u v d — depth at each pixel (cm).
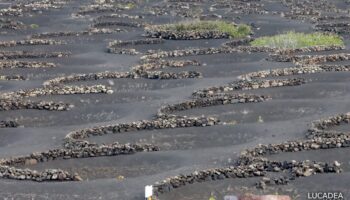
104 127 12838
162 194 9806
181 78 17200
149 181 10312
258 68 18250
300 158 11112
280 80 16175
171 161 11281
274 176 10288
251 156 11088
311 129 12475
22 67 18838
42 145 12288
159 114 13688
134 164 11181
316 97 15200
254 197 9256
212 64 19012
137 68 18150
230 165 10969
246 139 12350
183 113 14038
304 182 10088
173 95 15588
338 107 14275
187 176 10244
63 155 11512
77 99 15312
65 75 17975
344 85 16075
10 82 17175
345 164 10825
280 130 12794
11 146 12319
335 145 11581
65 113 14262
